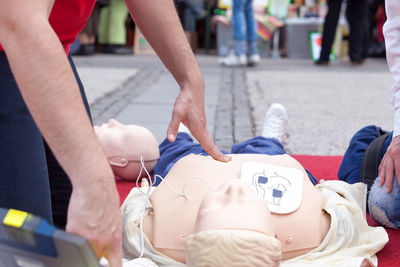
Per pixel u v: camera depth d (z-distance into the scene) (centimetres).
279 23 1085
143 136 267
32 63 99
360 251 168
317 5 1144
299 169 181
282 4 1116
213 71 786
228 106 500
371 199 211
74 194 104
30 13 99
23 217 92
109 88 587
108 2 981
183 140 262
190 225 156
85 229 104
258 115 457
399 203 201
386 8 211
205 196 155
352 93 596
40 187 140
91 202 103
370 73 802
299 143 363
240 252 125
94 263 93
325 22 897
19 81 101
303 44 1088
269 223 134
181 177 171
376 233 182
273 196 161
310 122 437
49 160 178
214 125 416
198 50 1268
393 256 182
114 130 270
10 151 135
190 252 132
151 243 162
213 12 1243
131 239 163
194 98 166
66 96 101
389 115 472
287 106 508
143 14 160
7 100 133
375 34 1168
